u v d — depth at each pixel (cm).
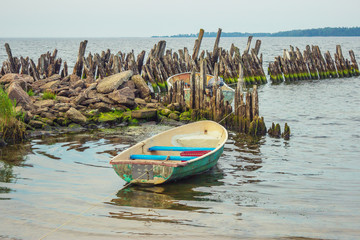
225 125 1808
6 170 1128
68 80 2375
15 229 768
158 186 1034
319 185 1053
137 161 1002
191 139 1340
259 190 1009
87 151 1346
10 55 2830
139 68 3127
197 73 2648
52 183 1030
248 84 3544
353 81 3894
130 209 873
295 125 1902
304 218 836
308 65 4028
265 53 8881
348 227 794
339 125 1897
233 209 880
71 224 793
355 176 1134
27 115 1630
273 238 744
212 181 1080
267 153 1382
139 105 2030
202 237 745
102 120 1777
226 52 3538
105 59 3031
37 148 1373
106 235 748
